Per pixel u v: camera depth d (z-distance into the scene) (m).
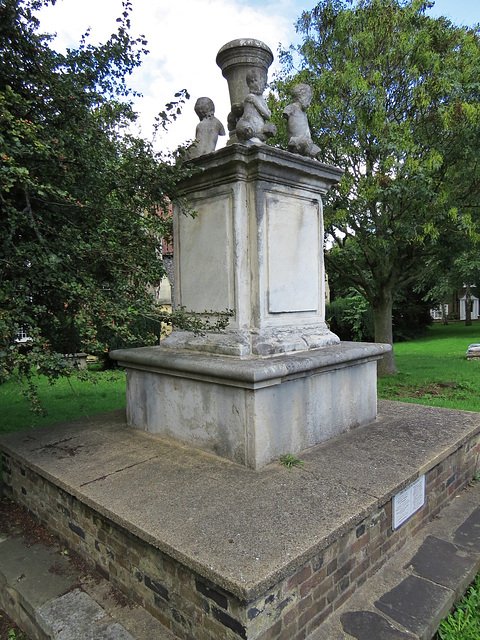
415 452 2.59
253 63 3.05
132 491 2.13
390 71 6.30
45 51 2.53
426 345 13.90
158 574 1.80
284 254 2.89
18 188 2.39
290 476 2.25
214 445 2.57
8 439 3.07
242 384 2.31
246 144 2.67
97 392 6.36
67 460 2.61
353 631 1.70
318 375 2.72
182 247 3.15
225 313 2.70
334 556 1.80
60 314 3.06
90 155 2.62
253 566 1.50
